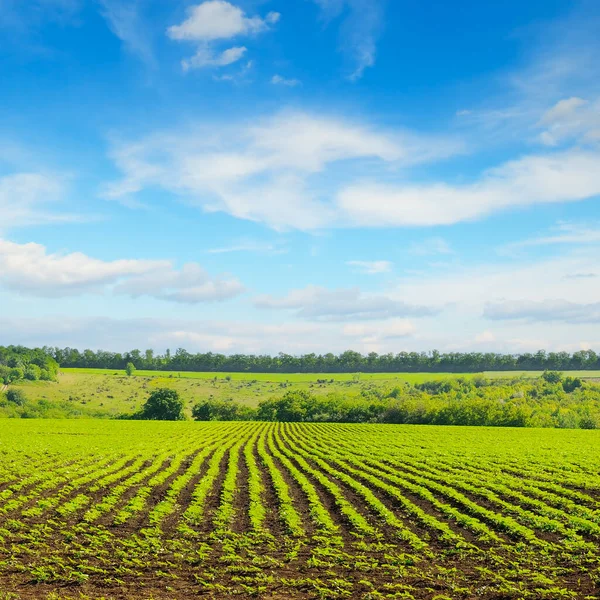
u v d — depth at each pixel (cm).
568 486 3447
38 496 3072
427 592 1720
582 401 14950
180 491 3312
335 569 1955
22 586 1722
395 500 3066
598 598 1622
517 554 2103
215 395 19100
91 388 19162
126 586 1758
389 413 13100
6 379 17962
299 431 9088
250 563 2009
